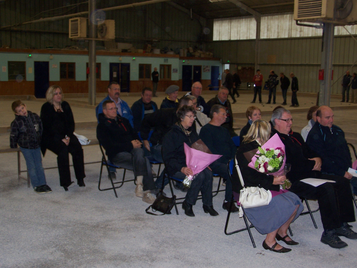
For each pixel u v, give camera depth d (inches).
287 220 136.6
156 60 1007.0
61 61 856.9
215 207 182.7
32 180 196.1
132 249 136.0
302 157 158.9
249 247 140.2
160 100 812.0
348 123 474.9
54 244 138.9
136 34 1100.5
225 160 187.3
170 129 193.9
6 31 914.1
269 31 1071.0
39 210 173.0
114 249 135.8
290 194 140.3
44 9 957.2
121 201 187.6
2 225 155.0
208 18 1212.5
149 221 162.9
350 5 349.1
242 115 544.4
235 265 125.9
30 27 941.2
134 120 230.4
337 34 936.9
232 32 1157.1
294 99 689.6
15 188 204.8
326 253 136.3
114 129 198.1
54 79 853.2
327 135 173.6
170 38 1163.3
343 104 737.6
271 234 138.1
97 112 214.1
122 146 192.9
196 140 180.7
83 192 200.4
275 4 978.7
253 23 1102.4
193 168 160.6
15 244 138.2
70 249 135.1
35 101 773.9
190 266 124.5
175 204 170.9
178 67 1055.6
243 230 149.2
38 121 198.5
